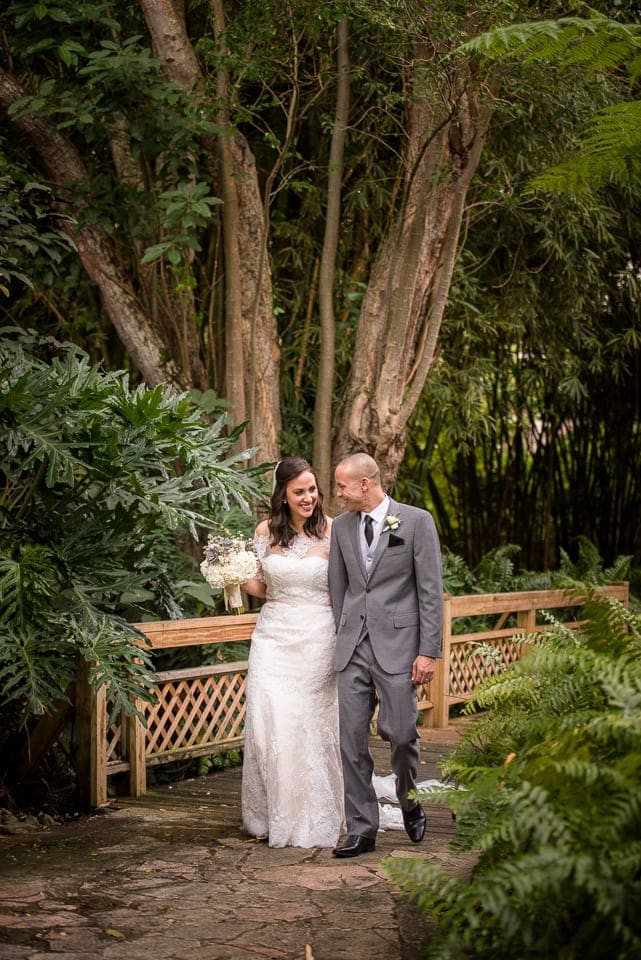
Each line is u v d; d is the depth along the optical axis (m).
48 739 5.00
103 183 6.55
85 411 4.45
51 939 3.11
